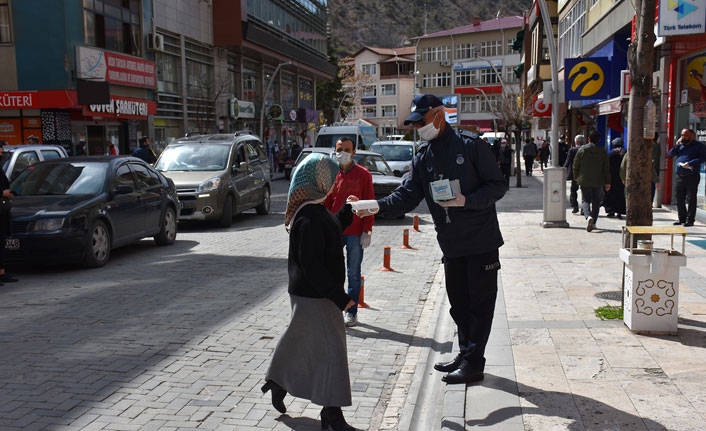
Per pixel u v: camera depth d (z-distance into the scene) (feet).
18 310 23.76
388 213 15.85
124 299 25.21
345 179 21.34
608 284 25.71
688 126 49.34
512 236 40.45
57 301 25.07
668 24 41.39
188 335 20.33
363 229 21.27
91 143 93.40
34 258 30.42
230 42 134.92
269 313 22.93
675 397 14.15
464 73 299.17
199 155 51.37
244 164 52.26
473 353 15.40
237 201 51.03
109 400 15.16
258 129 165.17
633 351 17.29
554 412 13.53
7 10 81.92
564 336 18.81
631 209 20.77
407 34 624.18
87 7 87.66
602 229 43.04
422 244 40.73
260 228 48.75
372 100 360.07
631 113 20.65
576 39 100.32
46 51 81.82
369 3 636.07
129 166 37.35
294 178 12.77
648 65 20.27
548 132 145.28
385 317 23.02
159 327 21.22
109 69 91.04
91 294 26.22
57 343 19.56
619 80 70.13
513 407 13.85
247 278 29.17
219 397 15.40
